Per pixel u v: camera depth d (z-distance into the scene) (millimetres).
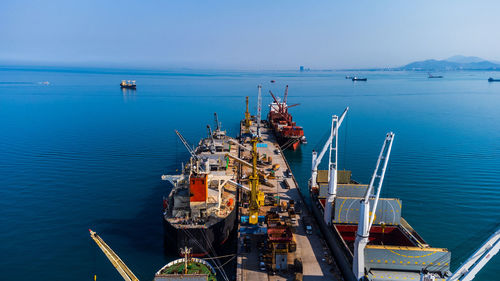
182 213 71750
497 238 39406
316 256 61125
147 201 89500
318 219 78688
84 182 101812
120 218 79938
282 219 74625
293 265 57438
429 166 116000
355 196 77188
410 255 51531
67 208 84250
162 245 69625
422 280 43562
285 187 95312
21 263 61531
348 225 69562
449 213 82000
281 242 58688
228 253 69688
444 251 51000
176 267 56094
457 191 94688
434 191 95000
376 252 52000
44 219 78188
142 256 65375
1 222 76188
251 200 72875
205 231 66750
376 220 69062
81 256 64312
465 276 41312
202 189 69812
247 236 64438
